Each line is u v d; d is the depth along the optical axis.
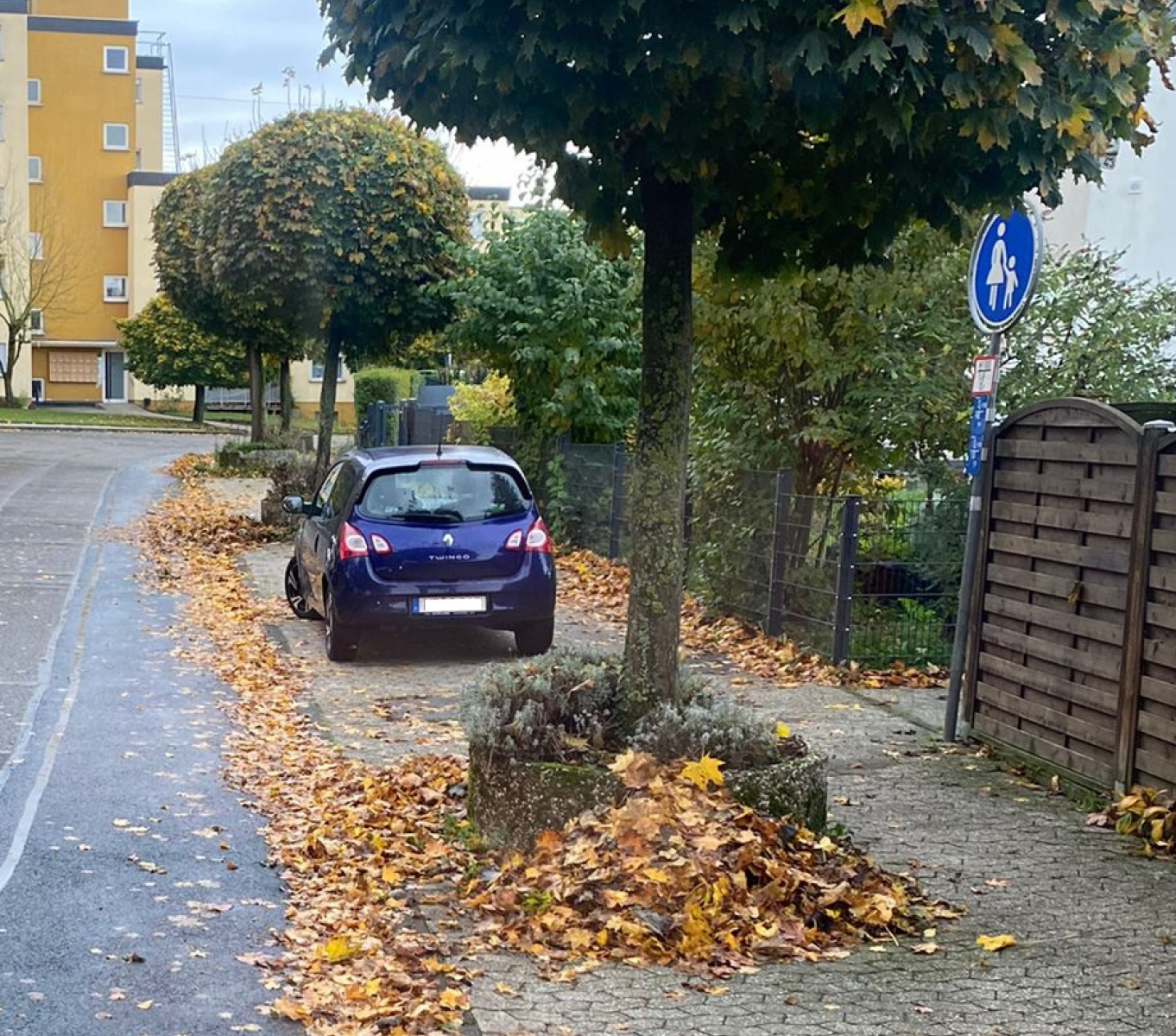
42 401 62.69
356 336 21.00
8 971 5.00
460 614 11.37
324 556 11.91
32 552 18.39
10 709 9.63
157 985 4.90
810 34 4.84
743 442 12.84
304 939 5.35
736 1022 4.53
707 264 11.52
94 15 65.38
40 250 60.72
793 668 10.84
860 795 7.33
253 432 35.50
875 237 6.39
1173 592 6.62
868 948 5.20
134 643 12.32
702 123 5.52
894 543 10.85
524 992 4.79
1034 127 5.41
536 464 18.92
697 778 5.82
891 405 11.94
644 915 5.21
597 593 15.12
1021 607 7.95
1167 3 5.63
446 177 20.30
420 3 5.21
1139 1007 4.65
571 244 18.09
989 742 8.31
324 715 9.54
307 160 19.52
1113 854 6.35
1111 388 12.25
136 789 7.58
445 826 6.70
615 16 4.80
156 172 62.16
